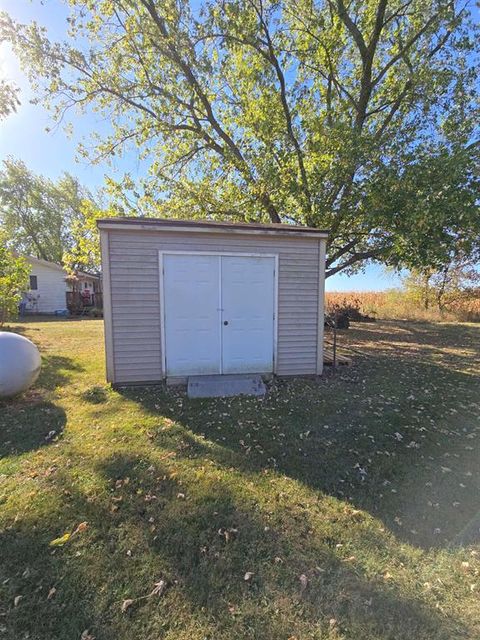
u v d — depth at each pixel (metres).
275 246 6.12
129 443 3.64
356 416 4.57
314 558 2.15
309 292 6.38
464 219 7.25
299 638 1.65
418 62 10.27
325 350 9.42
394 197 7.73
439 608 1.83
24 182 30.66
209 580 1.96
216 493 2.78
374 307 20.16
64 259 11.17
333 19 10.33
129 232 5.56
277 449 3.61
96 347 9.15
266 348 6.26
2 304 10.01
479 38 9.59
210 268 5.89
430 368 7.43
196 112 11.93
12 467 3.13
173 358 5.88
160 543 2.24
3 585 1.91
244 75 11.23
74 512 2.51
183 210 11.55
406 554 2.22
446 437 3.99
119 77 10.94
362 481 3.07
